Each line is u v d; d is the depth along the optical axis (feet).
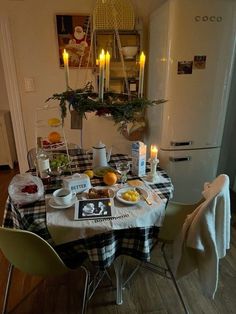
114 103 3.84
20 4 6.84
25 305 4.56
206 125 6.75
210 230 3.46
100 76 3.78
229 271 5.31
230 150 8.66
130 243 3.62
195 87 6.30
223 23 5.81
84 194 4.06
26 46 7.25
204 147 6.98
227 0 5.65
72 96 3.80
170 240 4.19
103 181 4.57
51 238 3.38
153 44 7.09
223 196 3.52
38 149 5.37
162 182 4.54
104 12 7.08
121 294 4.57
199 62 6.07
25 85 7.64
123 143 8.66
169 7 5.63
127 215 3.47
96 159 5.10
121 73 7.75
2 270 5.39
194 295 4.71
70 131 8.36
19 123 8.00
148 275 5.17
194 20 5.68
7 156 10.55
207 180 7.39
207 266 3.69
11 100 7.71
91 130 8.43
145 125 8.14
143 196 3.96
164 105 6.43
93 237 3.28
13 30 7.04
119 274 4.42
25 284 5.01
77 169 5.20
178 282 4.98
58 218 3.42
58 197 3.66
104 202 3.74
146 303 4.56
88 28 7.00
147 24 7.59
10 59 7.27
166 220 4.64
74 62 7.55
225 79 6.37
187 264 3.86
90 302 4.57
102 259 3.36
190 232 3.53
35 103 7.89
